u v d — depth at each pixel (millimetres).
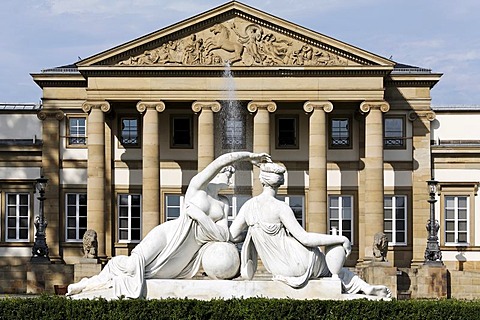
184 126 83312
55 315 22094
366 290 23625
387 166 82688
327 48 78250
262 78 78375
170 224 23516
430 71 84188
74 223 82750
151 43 78500
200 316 21688
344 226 82250
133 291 22734
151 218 77438
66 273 69688
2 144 82688
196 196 23531
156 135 78062
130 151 82562
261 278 23891
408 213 82250
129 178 82375
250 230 23156
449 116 83750
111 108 79625
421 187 82438
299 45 78500
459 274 70375
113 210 82000
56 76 82750
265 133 78000
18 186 83250
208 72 78188
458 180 82688
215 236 23219
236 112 80188
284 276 22906
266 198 23297
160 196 82312
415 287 71062
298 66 77812
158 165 78062
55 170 82688
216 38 78625
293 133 83000
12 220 83062
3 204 83250
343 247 23375
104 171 78812
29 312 22234
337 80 78188
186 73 78188
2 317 22188
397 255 81875
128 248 81750
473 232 82375
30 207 83125
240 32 78625
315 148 77750
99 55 77688
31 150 83062
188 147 82938
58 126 83062
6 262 82562
